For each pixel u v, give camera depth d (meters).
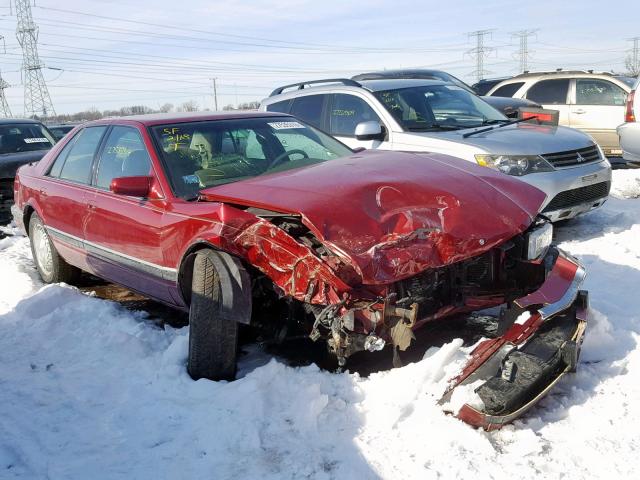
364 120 7.58
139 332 4.43
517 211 3.75
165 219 4.00
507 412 2.92
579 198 6.78
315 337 3.33
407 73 12.30
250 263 3.50
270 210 3.47
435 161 4.26
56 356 4.25
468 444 2.89
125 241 4.44
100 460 3.01
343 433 3.05
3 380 3.93
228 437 3.04
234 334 3.60
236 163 4.52
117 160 4.82
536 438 2.93
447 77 12.28
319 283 3.24
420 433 2.97
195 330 3.57
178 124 4.74
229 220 3.50
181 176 4.27
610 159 12.62
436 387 3.20
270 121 5.11
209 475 2.82
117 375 3.89
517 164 6.43
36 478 2.91
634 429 3.01
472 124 7.57
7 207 9.16
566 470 2.74
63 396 3.69
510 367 3.10
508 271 3.90
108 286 6.00
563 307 3.42
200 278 3.58
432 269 3.43
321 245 3.37
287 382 3.45
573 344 3.21
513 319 3.48
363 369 3.72
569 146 6.82
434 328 3.96
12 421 3.43
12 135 10.27
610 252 5.87
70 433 3.29
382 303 3.18
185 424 3.22
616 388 3.38
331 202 3.41
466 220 3.52
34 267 6.68
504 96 13.05
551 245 4.05
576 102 12.01
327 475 2.76
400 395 3.21
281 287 3.38
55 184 5.51
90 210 4.86
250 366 3.87
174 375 3.65
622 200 8.92
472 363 3.21
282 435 3.05
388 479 2.71
